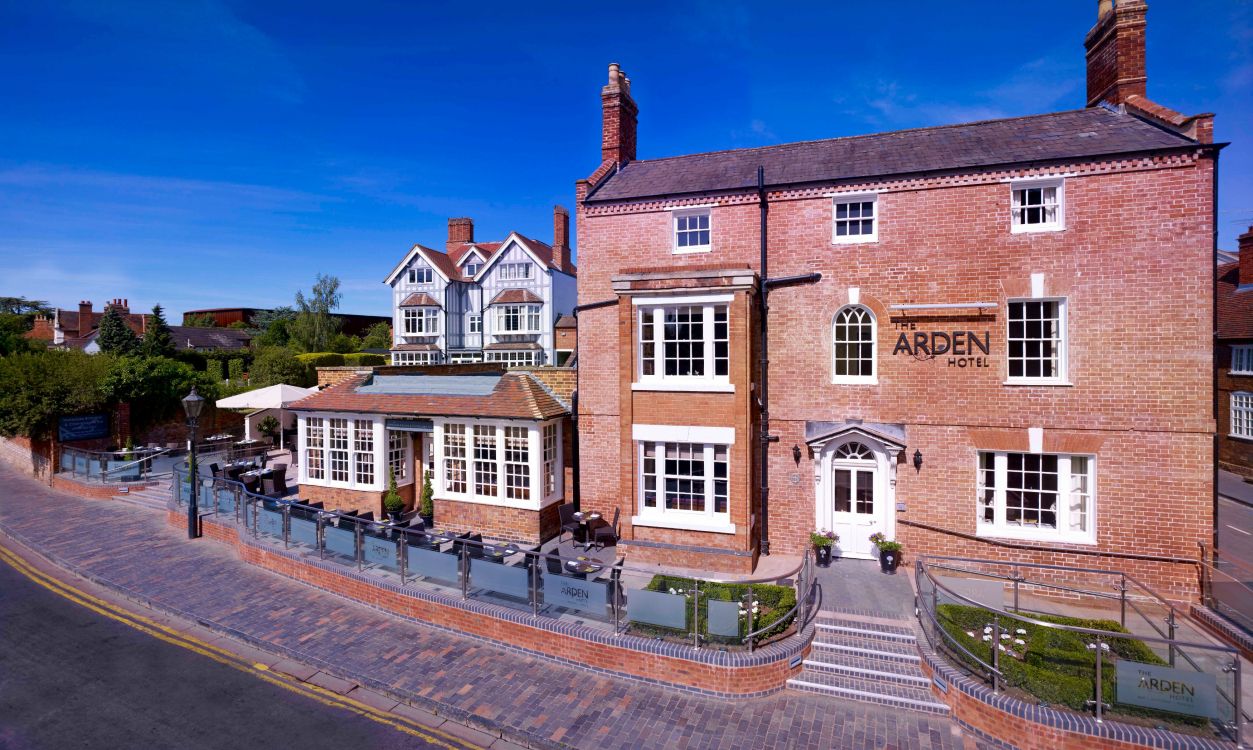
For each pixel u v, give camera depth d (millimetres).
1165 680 8078
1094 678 8758
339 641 11484
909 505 13852
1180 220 12172
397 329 45781
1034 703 8500
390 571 13305
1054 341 13188
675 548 14102
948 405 13555
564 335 39250
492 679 10242
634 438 14602
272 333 61438
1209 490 12086
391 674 10352
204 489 18453
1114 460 12617
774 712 9352
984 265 13328
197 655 11180
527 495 16031
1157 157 12242
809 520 14523
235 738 8781
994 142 14547
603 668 10414
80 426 25922
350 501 18078
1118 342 12555
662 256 15656
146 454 25031
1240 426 27109
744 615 10531
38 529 18578
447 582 12586
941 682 9422
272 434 32281
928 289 13695
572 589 11016
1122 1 14766
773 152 17375
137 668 10703
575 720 9117
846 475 14484
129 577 14617
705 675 9805
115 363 28188
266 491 18922
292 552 14680
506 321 43812
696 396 14133
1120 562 12633
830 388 14312
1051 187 13102
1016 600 11570
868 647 10516
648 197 15633
